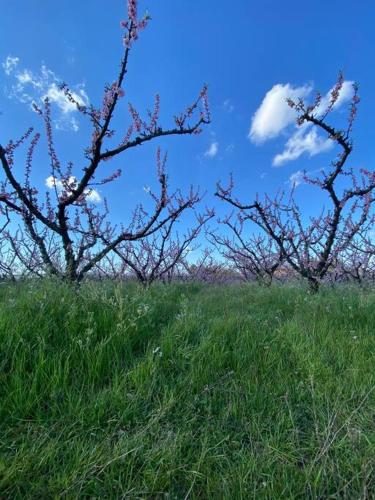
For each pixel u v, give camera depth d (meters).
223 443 1.87
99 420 1.96
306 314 4.37
